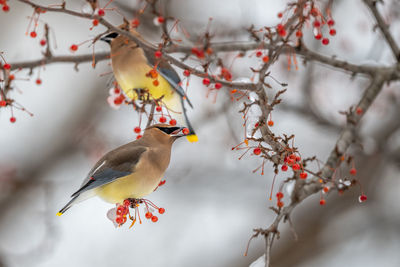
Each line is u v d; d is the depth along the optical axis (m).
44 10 6.16
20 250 14.43
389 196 13.90
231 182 14.91
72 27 15.97
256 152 6.68
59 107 16.03
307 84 13.11
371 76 7.91
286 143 6.67
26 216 14.83
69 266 14.72
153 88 8.53
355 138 7.48
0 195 14.92
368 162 13.48
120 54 8.39
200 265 14.51
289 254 13.67
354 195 13.66
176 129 8.52
